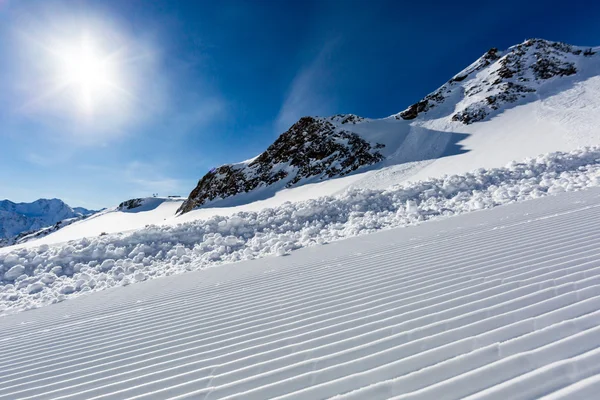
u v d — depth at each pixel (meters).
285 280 4.31
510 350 1.63
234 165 59.69
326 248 6.32
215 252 7.88
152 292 5.20
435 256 4.04
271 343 2.33
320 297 3.24
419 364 1.68
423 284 3.01
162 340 2.88
